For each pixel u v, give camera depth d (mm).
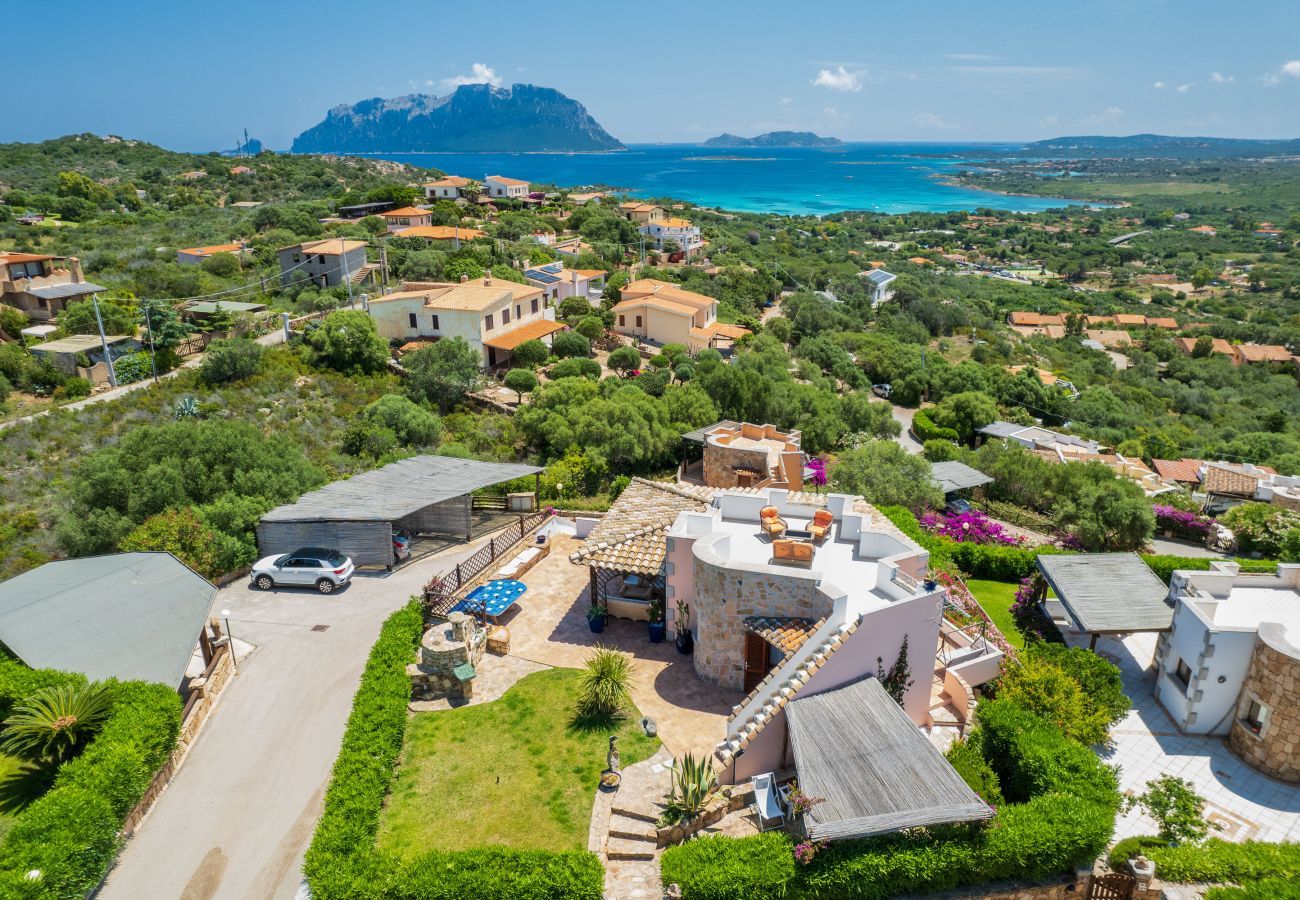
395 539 30703
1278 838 18188
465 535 33188
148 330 57500
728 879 14570
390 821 17250
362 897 14547
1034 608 28703
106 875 16156
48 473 38406
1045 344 125750
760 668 21672
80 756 17531
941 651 23625
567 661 23484
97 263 83625
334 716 21312
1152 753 21188
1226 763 20812
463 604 24969
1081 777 17391
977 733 19766
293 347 59844
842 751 16516
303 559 28328
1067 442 69688
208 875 16188
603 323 81625
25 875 14047
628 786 18188
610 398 51156
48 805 15641
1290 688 19500
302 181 170375
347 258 83188
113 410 45469
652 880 15836
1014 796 18516
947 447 58750
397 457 41156
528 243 113812
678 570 23438
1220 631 20844
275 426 46156
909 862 14914
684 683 22328
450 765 19016
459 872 14828
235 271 85125
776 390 58969
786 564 22359
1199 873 15961
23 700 18859
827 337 101625
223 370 52375
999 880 15656
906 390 87750
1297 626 22125
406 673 21547
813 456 52219
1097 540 41594
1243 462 69938
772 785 17656
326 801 16812
